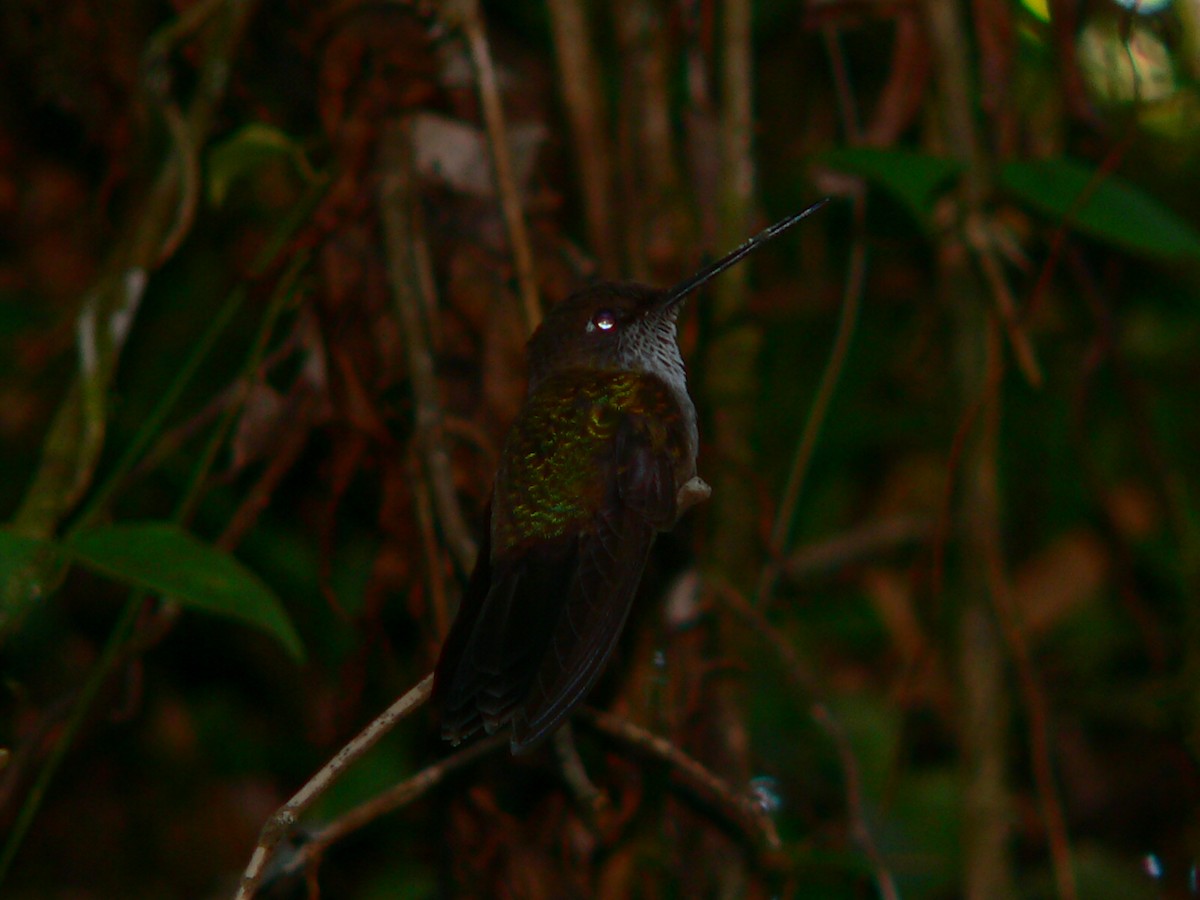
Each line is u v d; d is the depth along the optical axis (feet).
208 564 16.11
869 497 32.37
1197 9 28.09
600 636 18.57
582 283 24.57
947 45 25.08
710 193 25.46
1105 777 28.89
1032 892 27.81
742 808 19.57
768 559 24.88
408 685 27.04
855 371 31.35
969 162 24.62
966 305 25.21
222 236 29.78
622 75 25.71
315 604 28.02
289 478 28.32
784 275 31.73
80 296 30.63
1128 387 26.20
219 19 25.71
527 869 22.09
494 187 23.25
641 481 20.34
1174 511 26.05
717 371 25.27
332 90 24.66
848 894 25.25
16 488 29.17
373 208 24.13
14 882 28.27
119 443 28.71
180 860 28.68
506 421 23.44
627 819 22.36
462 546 21.24
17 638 28.14
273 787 29.37
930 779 27.12
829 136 31.60
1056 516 30.58
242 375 23.97
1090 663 29.73
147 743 29.32
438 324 23.77
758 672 28.07
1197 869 27.14
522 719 17.31
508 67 27.07
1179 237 20.51
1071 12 25.17
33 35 27.94
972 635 24.45
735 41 25.22
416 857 26.73
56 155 31.37
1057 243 23.44
